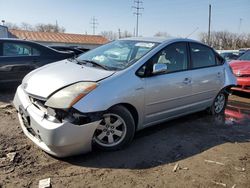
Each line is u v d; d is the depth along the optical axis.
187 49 5.11
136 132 4.82
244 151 4.32
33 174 3.38
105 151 4.00
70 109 3.46
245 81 7.88
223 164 3.86
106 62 4.45
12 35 43.06
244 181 3.47
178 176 3.50
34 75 4.27
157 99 4.43
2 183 3.18
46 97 3.58
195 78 5.11
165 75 4.56
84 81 3.75
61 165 3.61
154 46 4.63
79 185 3.21
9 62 7.03
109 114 3.88
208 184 3.37
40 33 46.69
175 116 4.96
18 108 4.15
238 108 6.98
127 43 4.98
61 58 7.72
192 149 4.29
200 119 5.76
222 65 5.91
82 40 47.66
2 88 7.61
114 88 3.82
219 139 4.74
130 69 4.12
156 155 4.01
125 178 3.39
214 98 5.82
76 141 3.52
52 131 3.41
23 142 4.20
